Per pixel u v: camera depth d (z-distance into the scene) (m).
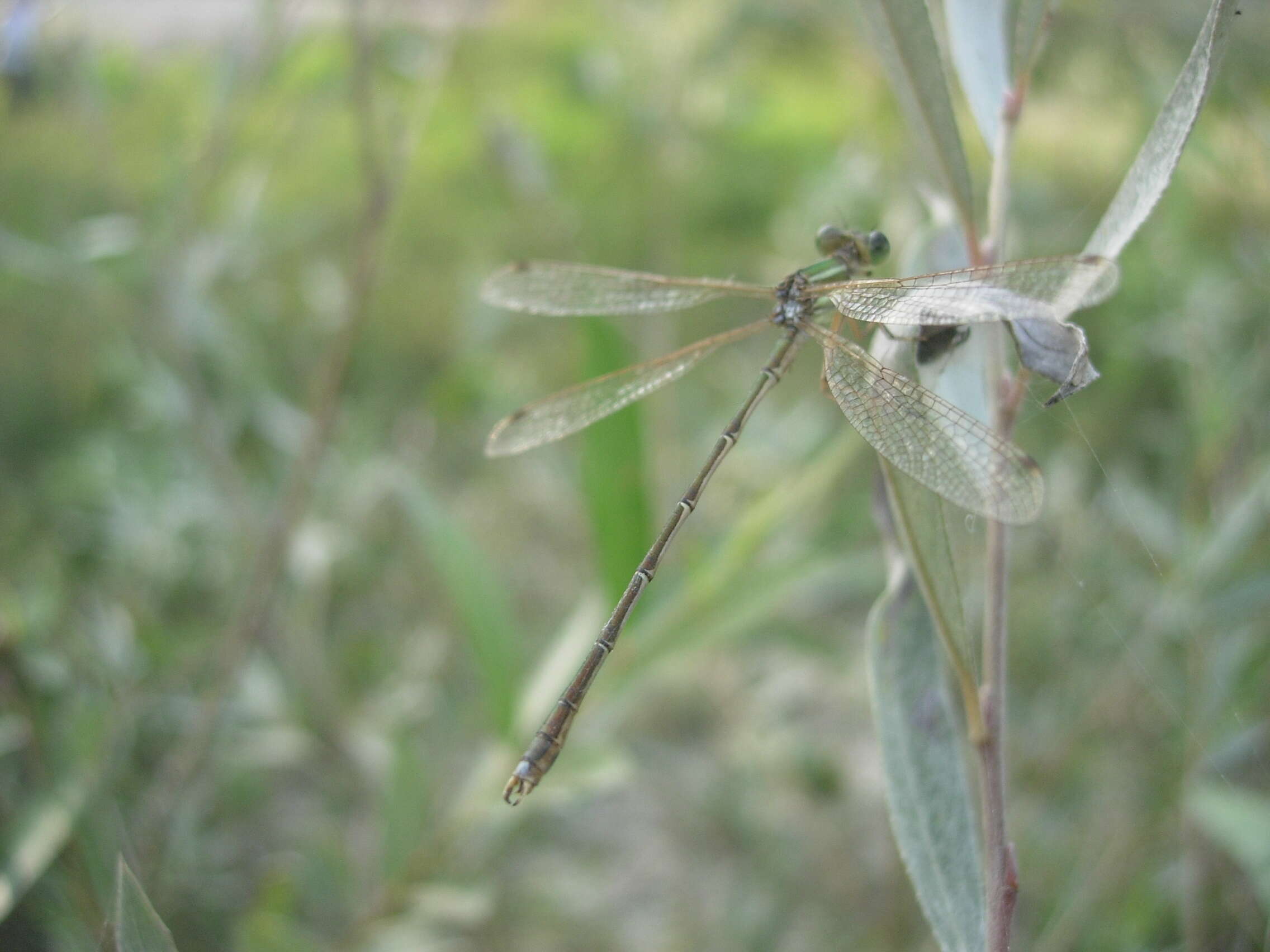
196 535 0.18
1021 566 0.18
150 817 0.15
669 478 0.18
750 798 0.18
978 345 0.12
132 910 0.11
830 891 0.17
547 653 0.16
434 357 0.23
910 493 0.11
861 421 0.12
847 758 0.18
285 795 0.18
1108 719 0.16
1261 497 0.14
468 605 0.14
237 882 0.16
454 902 0.15
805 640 0.17
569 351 0.23
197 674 0.16
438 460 0.22
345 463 0.18
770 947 0.16
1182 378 0.17
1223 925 0.15
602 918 0.17
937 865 0.11
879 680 0.12
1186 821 0.14
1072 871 0.16
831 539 0.18
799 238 0.20
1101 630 0.17
